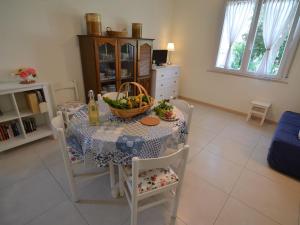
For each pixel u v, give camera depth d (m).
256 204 1.53
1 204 1.45
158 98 3.74
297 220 1.40
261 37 2.94
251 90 3.27
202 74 3.86
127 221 1.35
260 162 2.08
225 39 3.33
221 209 1.47
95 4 2.64
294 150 1.77
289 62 2.75
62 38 2.46
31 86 2.03
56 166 1.89
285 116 2.53
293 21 2.60
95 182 1.69
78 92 2.86
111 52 2.70
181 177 1.18
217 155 2.18
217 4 3.24
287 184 1.76
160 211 1.43
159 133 1.23
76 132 1.26
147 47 3.22
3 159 1.98
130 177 1.20
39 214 1.38
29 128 2.27
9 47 2.08
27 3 2.07
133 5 3.13
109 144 1.12
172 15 3.92
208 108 3.80
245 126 2.99
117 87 2.91
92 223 1.32
